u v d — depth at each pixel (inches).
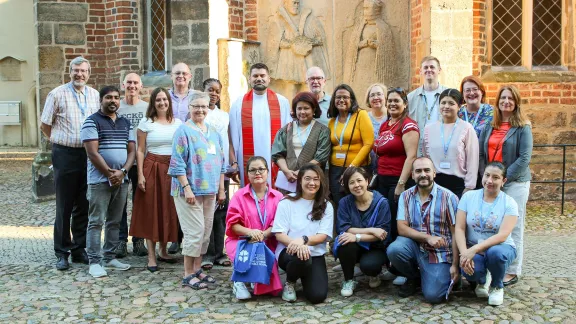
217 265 255.0
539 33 394.3
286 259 202.7
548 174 395.2
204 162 221.5
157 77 413.1
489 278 206.4
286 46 377.4
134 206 247.0
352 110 235.6
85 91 255.4
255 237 208.4
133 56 422.0
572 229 320.2
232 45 362.6
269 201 219.3
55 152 249.6
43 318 189.9
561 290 211.2
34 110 956.0
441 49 332.2
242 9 382.9
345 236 209.3
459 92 218.4
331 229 210.8
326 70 376.8
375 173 242.7
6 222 362.0
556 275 230.5
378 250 215.0
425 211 208.4
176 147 219.1
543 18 393.7
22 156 794.2
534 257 260.5
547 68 395.2
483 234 203.0
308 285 202.8
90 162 237.9
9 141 959.0
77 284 226.2
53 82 427.5
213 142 226.7
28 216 380.2
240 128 258.8
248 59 374.9
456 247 205.0
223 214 257.0
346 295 209.5
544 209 371.9
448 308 195.0
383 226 214.2
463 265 197.3
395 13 367.6
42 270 246.7
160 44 420.8
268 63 383.6
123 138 243.9
